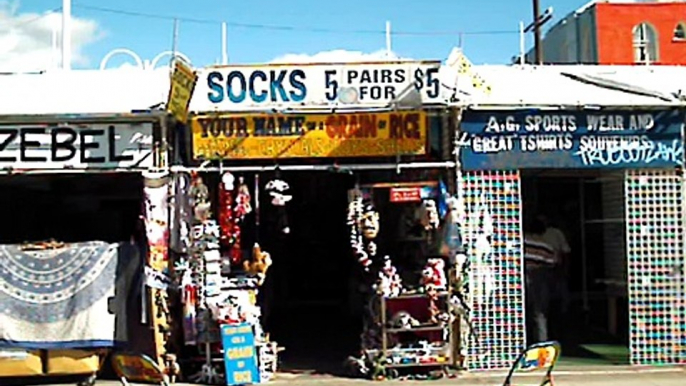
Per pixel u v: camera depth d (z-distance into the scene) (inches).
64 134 438.9
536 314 494.9
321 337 567.5
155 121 441.4
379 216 486.6
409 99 437.7
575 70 536.1
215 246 440.8
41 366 434.6
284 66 438.0
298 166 441.1
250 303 443.5
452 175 449.1
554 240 523.2
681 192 462.0
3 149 436.1
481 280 447.8
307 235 621.9
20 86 492.7
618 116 456.1
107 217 533.6
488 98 450.3
